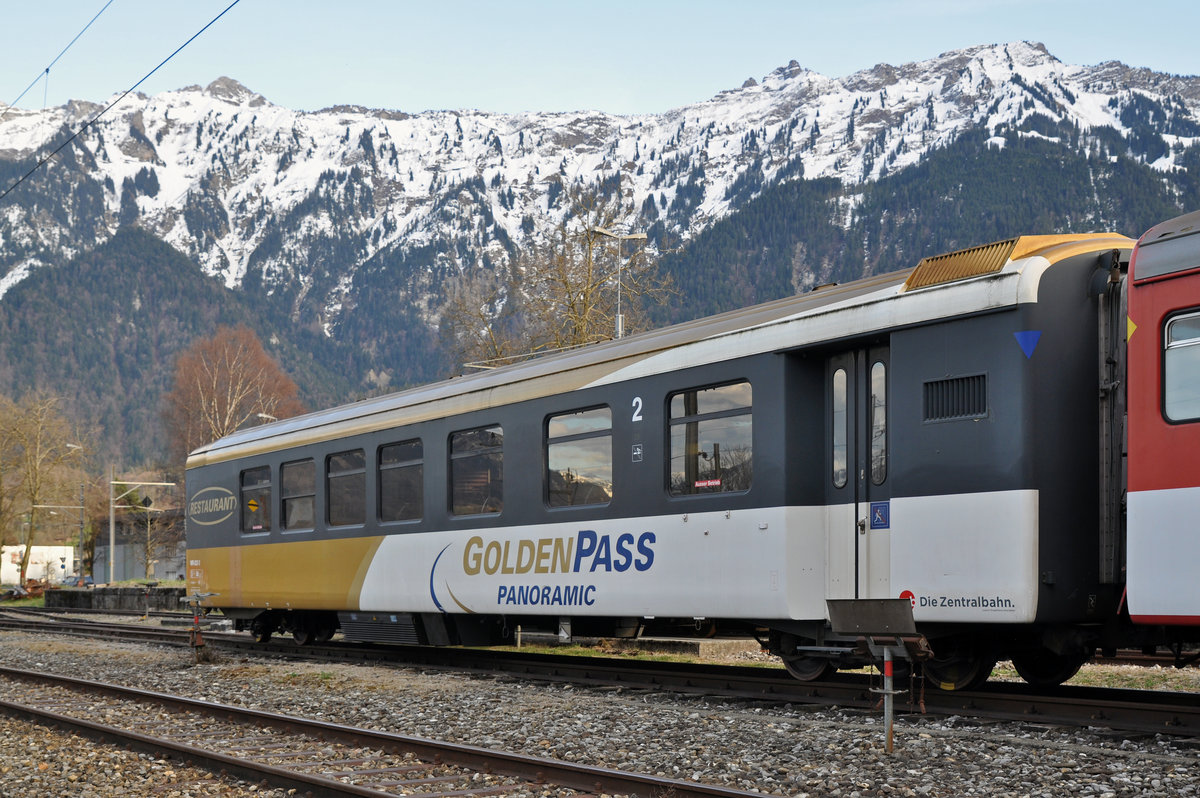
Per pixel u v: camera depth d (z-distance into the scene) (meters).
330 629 18.80
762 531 11.06
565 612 13.18
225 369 77.00
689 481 11.94
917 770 7.63
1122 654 14.78
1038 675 11.15
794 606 10.81
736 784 7.50
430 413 15.45
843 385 10.97
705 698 11.41
